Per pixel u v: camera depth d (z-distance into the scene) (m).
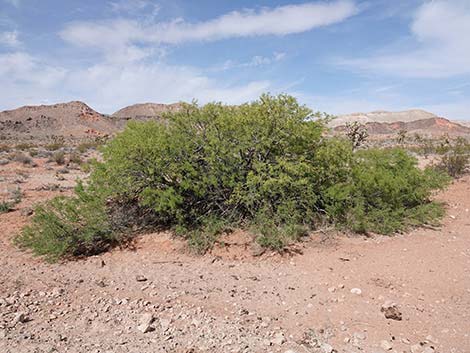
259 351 4.09
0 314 4.80
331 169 8.72
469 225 9.09
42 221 7.52
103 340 4.25
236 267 6.81
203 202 8.54
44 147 38.03
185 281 6.15
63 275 6.40
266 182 7.65
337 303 5.41
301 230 8.05
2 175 16.70
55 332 4.40
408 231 8.62
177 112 8.68
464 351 4.20
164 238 7.86
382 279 6.21
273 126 8.37
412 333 4.59
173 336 4.37
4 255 7.25
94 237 7.70
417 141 58.75
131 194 8.52
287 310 5.19
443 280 6.15
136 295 5.56
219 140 8.12
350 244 7.77
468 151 21.78
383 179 8.73
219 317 4.89
